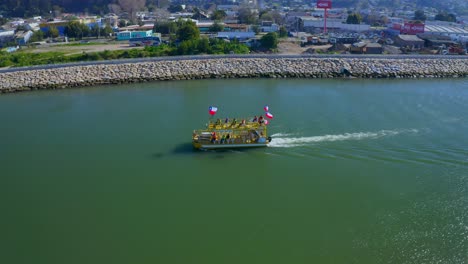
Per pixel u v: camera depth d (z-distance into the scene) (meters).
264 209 44.78
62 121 72.19
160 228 41.84
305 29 191.75
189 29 139.12
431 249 38.19
